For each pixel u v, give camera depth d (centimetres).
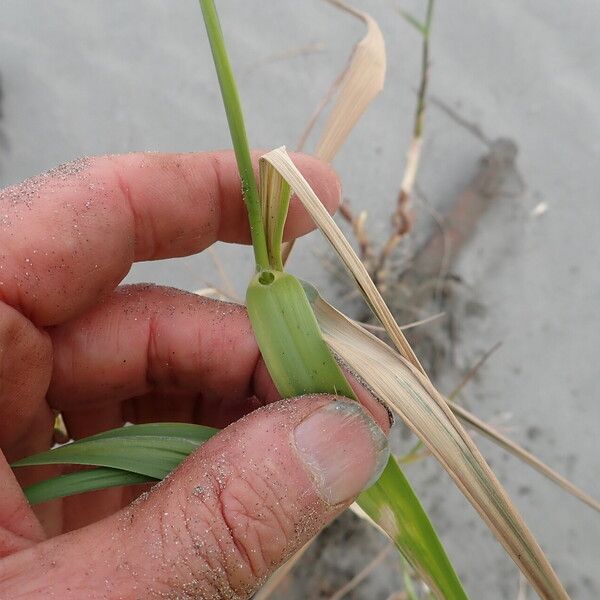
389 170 21
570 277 20
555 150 21
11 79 22
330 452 9
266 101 21
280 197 9
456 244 20
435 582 10
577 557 19
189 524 9
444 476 20
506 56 21
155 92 22
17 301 11
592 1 21
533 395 20
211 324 13
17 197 11
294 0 22
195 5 22
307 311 9
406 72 21
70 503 14
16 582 9
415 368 9
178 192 12
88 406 14
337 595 19
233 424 10
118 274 12
